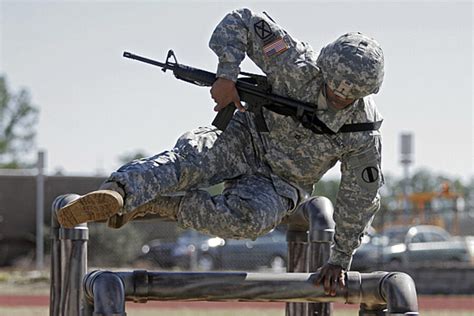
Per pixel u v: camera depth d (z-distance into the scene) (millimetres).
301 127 14945
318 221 17406
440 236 69250
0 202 80375
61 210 13492
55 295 16625
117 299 13914
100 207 13484
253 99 15000
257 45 15016
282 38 15000
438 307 46406
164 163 14445
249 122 15391
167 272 14773
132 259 69500
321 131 14883
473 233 80625
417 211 65375
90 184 74625
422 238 68812
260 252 67438
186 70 15164
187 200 14664
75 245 16531
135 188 13984
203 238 74062
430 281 56094
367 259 60719
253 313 40906
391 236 68312
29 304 45250
